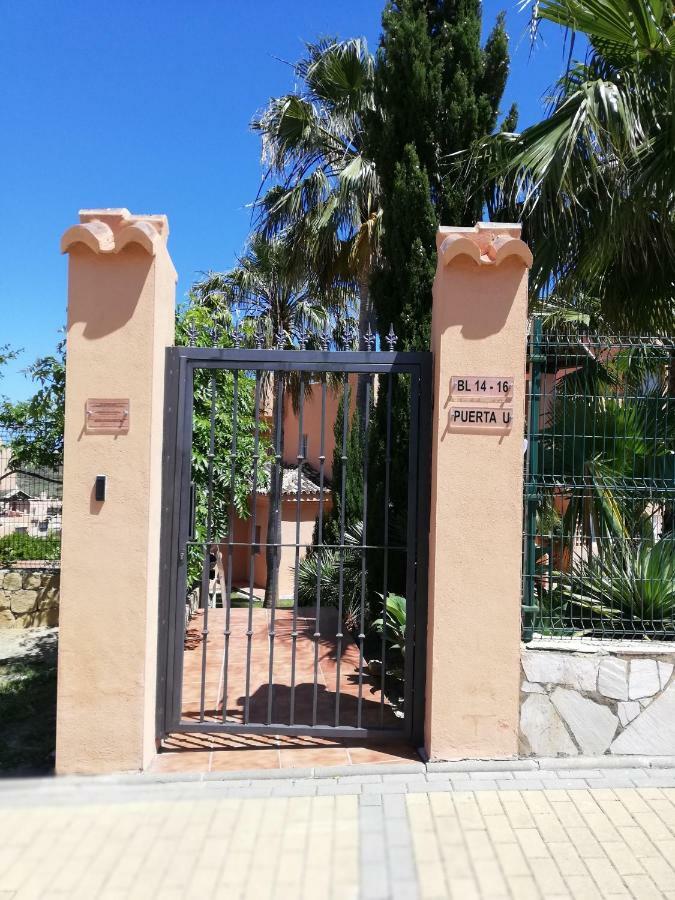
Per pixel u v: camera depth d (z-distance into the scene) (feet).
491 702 12.40
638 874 9.34
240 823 10.58
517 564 12.42
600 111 15.76
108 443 12.11
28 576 30.63
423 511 13.12
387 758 12.64
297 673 18.30
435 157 20.39
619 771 12.24
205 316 23.56
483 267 12.45
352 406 29.84
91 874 9.38
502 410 12.42
